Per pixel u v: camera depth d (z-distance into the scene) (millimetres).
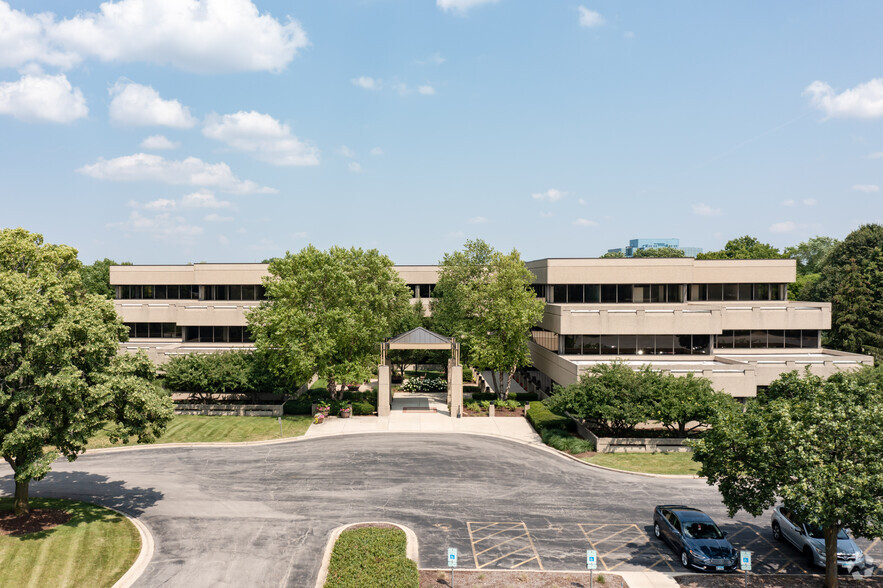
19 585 19688
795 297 97812
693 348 47219
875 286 68188
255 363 46688
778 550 23203
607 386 37219
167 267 63000
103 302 27547
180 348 53125
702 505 27750
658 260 52031
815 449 18750
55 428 23734
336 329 45844
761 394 23375
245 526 24984
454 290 56125
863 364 41375
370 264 51188
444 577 20344
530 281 53375
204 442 38281
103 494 28734
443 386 57812
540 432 40688
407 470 32781
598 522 25609
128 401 25203
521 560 21828
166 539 23656
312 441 39000
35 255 42719
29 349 23484
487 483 30641
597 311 46906
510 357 49500
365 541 22516
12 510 25844
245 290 62906
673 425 40406
